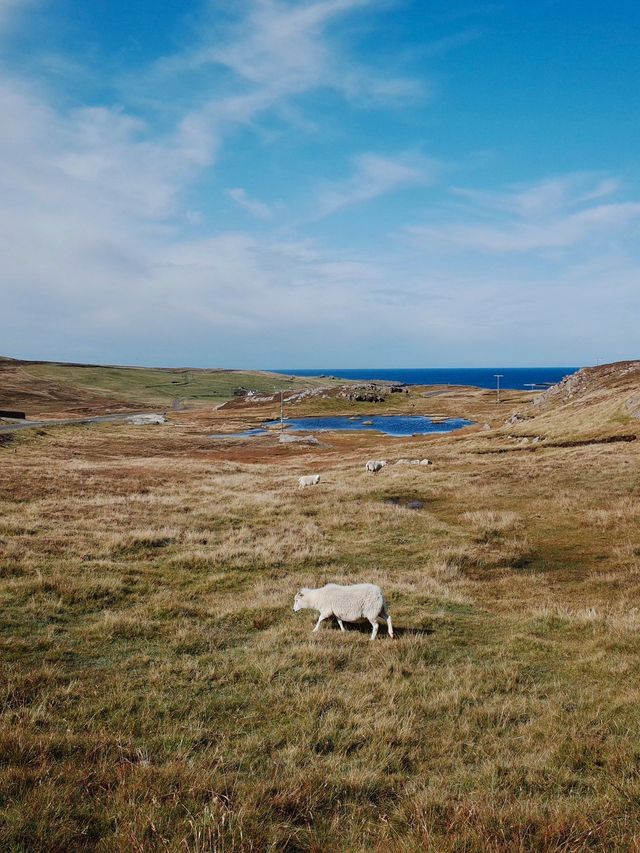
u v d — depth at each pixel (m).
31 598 12.52
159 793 5.55
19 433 67.31
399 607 13.85
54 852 4.58
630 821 5.24
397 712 7.98
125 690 8.31
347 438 89.69
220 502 29.77
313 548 19.89
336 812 5.50
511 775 6.21
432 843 4.73
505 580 16.89
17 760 6.02
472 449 53.34
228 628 12.09
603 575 16.44
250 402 171.75
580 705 8.23
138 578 15.34
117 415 137.00
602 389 80.19
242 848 4.67
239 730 7.35
